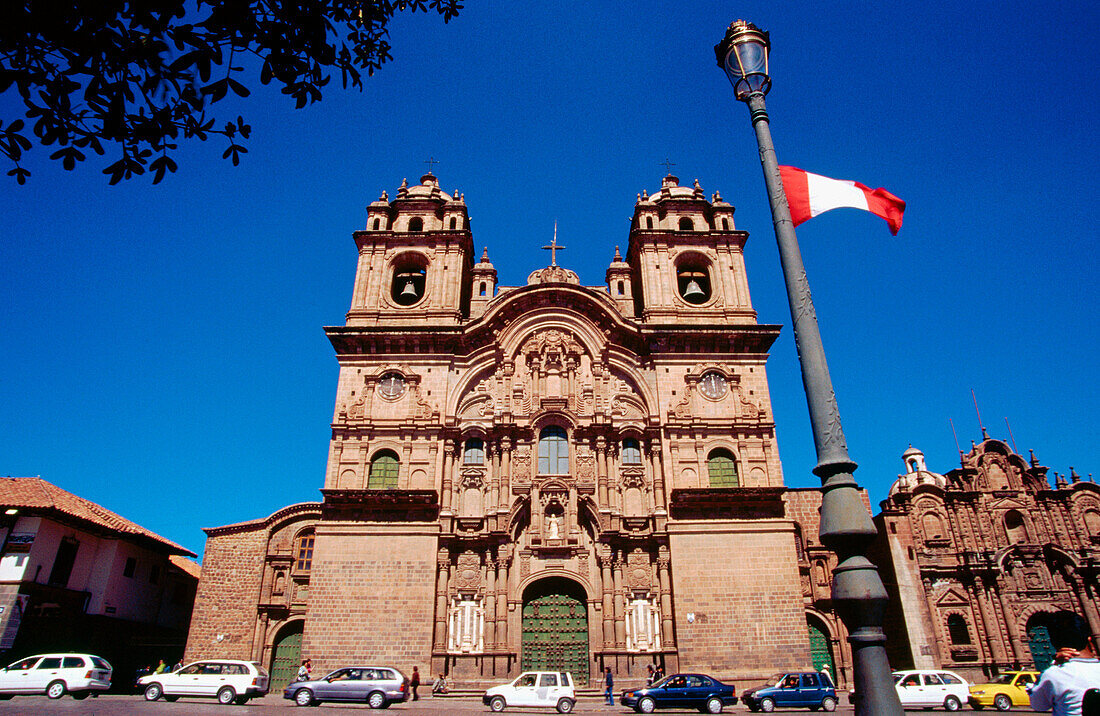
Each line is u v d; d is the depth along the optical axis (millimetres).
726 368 40625
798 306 10297
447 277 43438
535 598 35656
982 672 39406
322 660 33062
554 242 45250
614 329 41625
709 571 34969
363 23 9562
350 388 39719
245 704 27953
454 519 36750
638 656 33938
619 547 36094
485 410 39594
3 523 37375
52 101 7430
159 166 7941
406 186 47625
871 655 8055
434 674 33312
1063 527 44188
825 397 9594
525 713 26859
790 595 34500
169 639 48094
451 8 10281
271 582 40781
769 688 29312
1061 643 41750
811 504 41812
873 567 8586
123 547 43094
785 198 11391
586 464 37812
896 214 14344
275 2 8086
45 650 38000
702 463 38000
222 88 7762
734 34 12961
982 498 44344
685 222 46375
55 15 6809
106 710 23203
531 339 41500
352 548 35219
